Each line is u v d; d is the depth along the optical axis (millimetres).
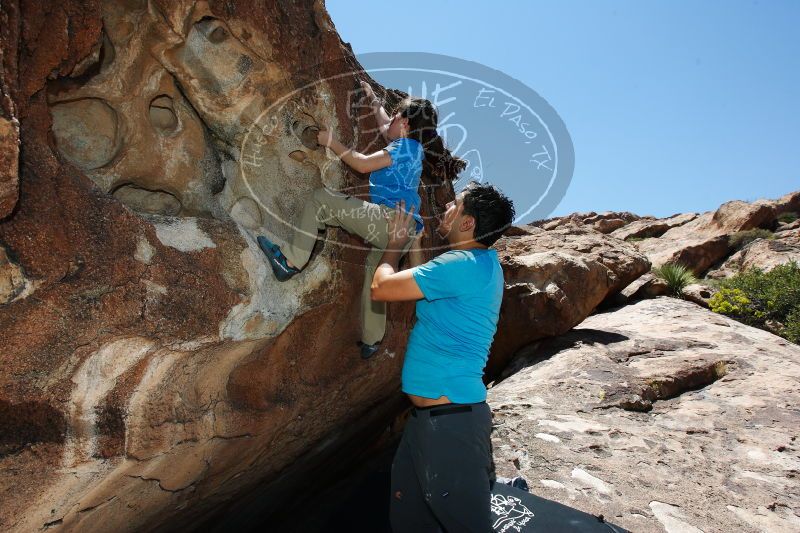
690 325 6895
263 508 4605
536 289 6809
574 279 6988
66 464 1851
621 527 2980
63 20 1617
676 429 4434
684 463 3879
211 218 2279
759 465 3893
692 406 4840
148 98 2131
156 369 2051
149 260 1868
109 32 1908
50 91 1869
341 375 3324
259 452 3131
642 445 4094
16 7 1453
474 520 2199
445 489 2209
